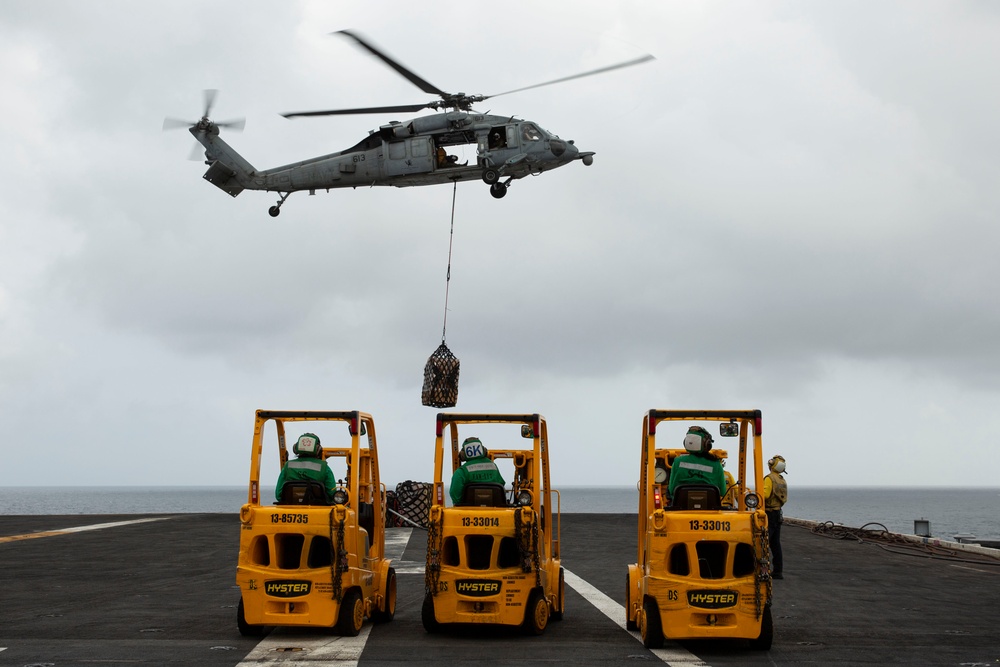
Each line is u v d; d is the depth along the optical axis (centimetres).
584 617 1180
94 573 1608
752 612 916
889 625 1109
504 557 1066
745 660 889
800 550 2116
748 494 948
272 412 1034
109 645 939
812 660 889
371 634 1032
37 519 3131
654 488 980
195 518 3188
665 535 941
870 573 1673
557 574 1142
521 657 891
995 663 875
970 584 1521
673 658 895
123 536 2383
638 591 1052
